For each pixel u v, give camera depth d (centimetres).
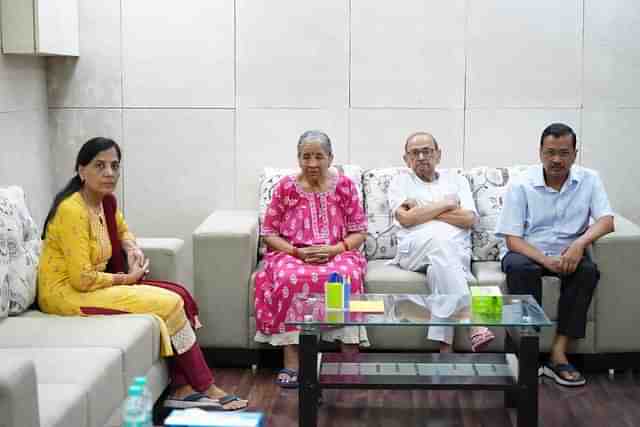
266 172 526
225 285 468
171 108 549
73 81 547
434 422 404
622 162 542
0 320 391
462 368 387
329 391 444
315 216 474
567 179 474
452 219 484
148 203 557
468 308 381
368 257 508
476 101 540
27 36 484
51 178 553
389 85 541
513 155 544
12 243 402
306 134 468
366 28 538
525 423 362
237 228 470
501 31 535
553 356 458
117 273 427
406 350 466
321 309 380
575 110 539
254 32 541
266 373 469
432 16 536
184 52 545
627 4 530
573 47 535
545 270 466
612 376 463
